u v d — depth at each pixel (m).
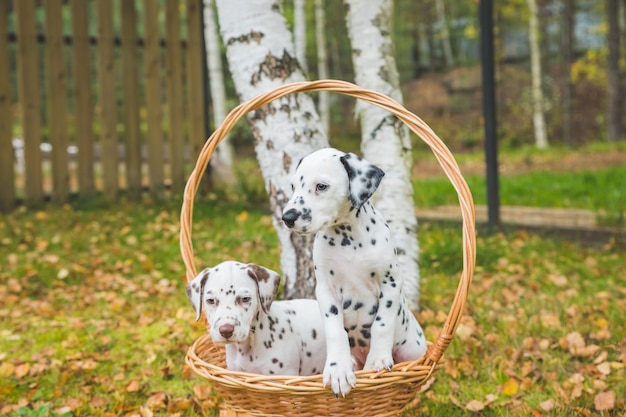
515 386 3.94
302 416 2.96
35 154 9.14
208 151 3.50
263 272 3.23
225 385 2.93
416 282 5.12
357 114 5.24
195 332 4.85
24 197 9.16
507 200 10.62
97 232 7.80
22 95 8.98
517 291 5.75
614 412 3.66
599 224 8.06
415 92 25.81
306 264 4.54
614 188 11.17
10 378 4.32
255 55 4.57
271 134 4.55
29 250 7.13
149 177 9.95
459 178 2.97
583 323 4.93
